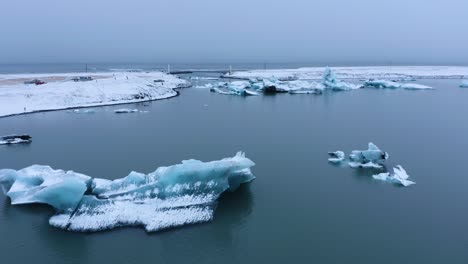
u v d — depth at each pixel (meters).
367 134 36.78
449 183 23.31
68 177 19.50
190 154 29.72
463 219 18.50
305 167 26.48
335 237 16.91
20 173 21.41
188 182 19.62
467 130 38.44
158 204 18.88
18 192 20.31
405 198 21.12
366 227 17.80
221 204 20.20
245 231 17.44
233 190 21.97
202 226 17.83
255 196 21.31
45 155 29.52
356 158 27.17
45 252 15.85
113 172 25.33
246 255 15.66
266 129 39.41
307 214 19.09
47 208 19.61
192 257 15.66
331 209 19.66
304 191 22.06
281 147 31.88
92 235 17.05
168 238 16.88
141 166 26.64
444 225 17.94
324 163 27.44
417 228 17.66
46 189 18.88
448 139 34.66
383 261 15.11
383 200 20.81
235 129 39.41
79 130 38.88
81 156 29.19
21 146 32.41
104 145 32.59
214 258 15.51
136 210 18.41
